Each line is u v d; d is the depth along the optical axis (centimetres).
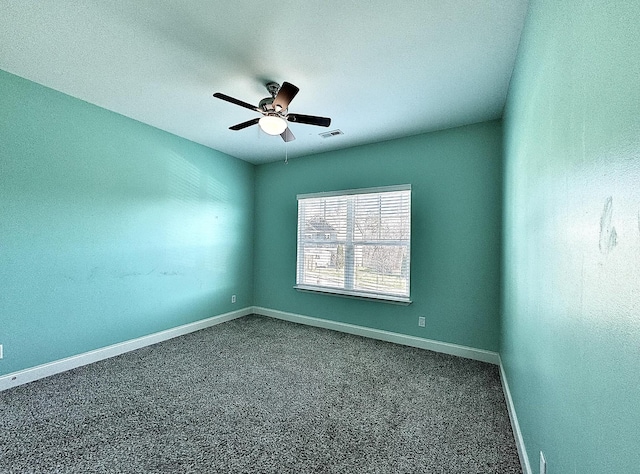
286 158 428
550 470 108
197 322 376
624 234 59
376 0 150
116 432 176
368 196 366
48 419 188
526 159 159
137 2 155
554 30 108
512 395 193
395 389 232
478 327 295
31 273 236
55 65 212
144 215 315
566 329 94
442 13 158
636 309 54
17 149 227
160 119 304
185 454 159
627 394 57
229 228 423
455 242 307
